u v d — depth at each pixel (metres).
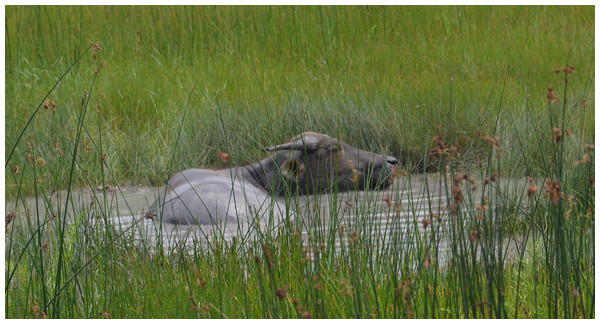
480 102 31.03
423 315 12.42
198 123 30.22
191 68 38.94
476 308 12.16
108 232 16.92
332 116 29.48
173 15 45.03
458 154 11.48
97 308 14.10
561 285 13.44
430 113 29.95
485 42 42.06
